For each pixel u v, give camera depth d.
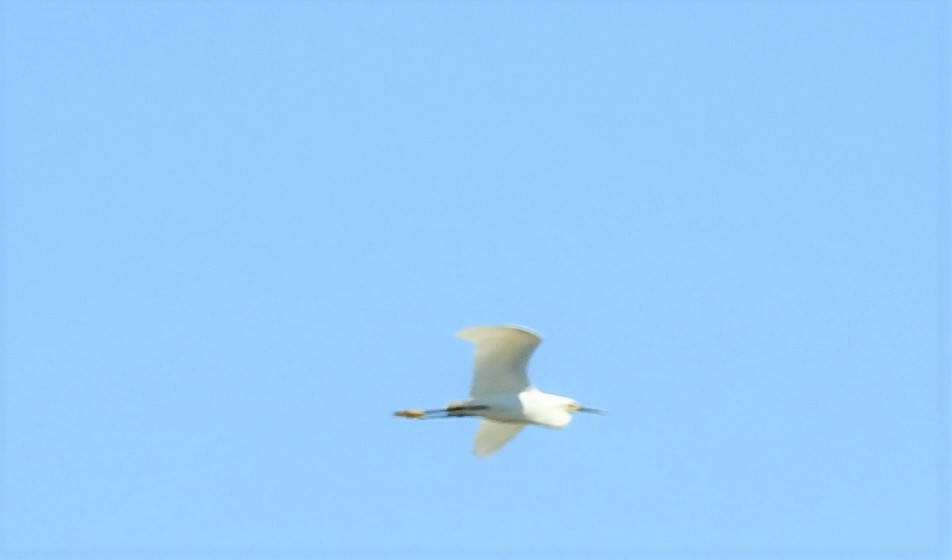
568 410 35.59
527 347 33.69
